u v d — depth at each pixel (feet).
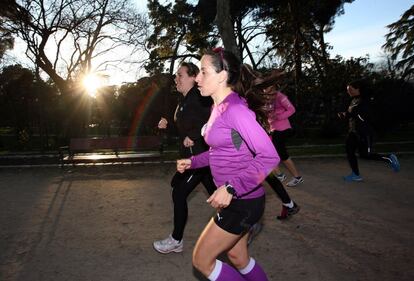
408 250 12.94
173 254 13.15
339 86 64.80
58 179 27.73
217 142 7.41
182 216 12.91
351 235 14.52
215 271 7.50
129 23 78.02
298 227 15.58
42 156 37.52
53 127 73.36
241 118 6.94
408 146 41.47
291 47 93.15
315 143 57.62
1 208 19.69
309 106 67.46
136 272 11.78
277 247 13.52
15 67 73.05
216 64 7.53
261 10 94.99
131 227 16.26
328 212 17.58
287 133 20.95
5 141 80.38
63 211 18.98
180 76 12.63
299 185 23.44
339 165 30.86
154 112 82.38
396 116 61.87
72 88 74.95
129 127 84.84
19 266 12.34
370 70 68.85
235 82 7.68
